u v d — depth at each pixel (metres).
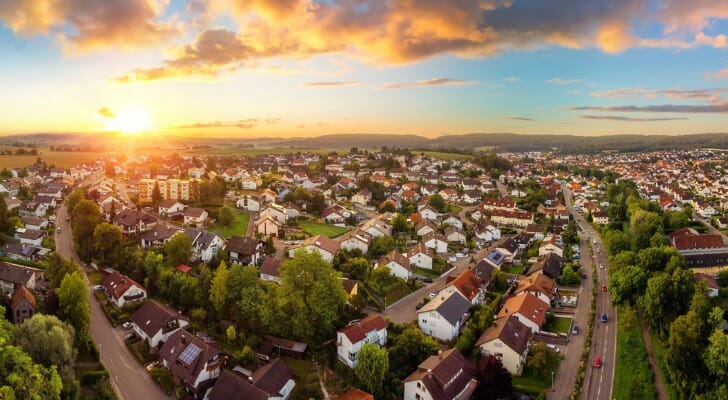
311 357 94.50
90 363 88.62
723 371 77.12
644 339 103.00
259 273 125.19
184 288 110.44
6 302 98.69
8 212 158.62
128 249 131.75
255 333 100.00
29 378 64.62
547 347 94.50
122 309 106.94
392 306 118.44
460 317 105.12
